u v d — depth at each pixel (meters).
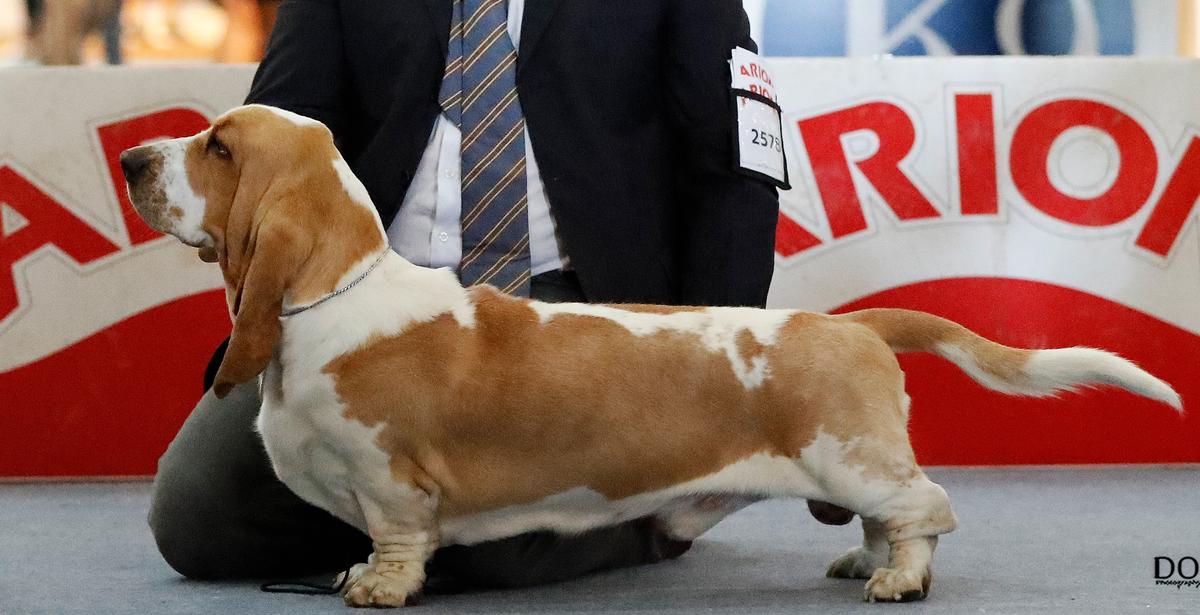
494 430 4.12
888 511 4.21
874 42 11.19
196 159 4.26
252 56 12.33
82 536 6.08
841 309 8.20
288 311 4.09
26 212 8.01
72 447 8.05
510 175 5.04
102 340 8.03
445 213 5.05
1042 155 8.18
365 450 4.07
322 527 5.01
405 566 4.21
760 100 5.20
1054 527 6.10
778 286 8.20
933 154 8.19
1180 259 8.17
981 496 7.11
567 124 5.07
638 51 5.18
